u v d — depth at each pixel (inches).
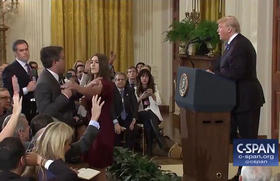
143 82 263.6
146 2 428.8
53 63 154.9
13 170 95.9
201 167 149.6
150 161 175.5
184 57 333.1
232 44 160.2
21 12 398.3
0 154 95.3
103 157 161.6
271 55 270.1
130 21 426.3
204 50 309.6
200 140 149.1
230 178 178.4
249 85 160.9
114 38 423.8
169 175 170.4
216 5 333.7
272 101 269.4
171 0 415.5
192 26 321.1
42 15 404.8
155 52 428.1
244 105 161.3
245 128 163.0
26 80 190.1
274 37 267.7
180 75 157.6
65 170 105.4
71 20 410.9
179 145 255.8
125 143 251.8
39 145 110.4
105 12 420.5
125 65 427.2
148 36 430.3
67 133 111.5
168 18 420.5
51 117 134.3
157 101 265.4
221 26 162.9
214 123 148.9
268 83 271.0
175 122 363.9
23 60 191.6
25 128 125.4
